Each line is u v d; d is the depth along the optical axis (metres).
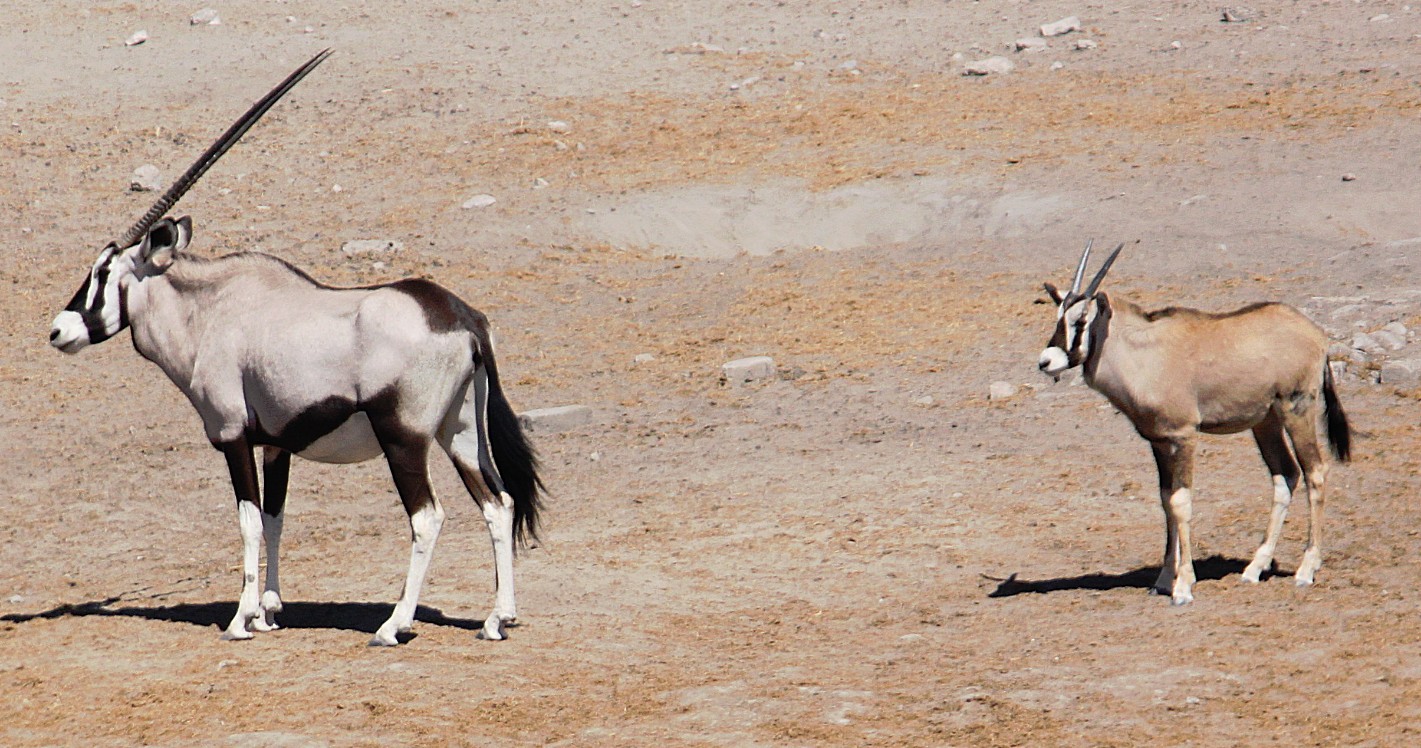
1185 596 32.19
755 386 56.00
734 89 96.94
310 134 91.19
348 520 44.78
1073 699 26.73
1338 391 49.00
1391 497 38.81
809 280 67.94
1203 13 107.19
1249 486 41.31
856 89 95.88
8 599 37.78
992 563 37.09
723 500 44.16
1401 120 80.12
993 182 77.62
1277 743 24.02
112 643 32.41
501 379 58.16
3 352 62.06
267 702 27.75
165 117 93.12
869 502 42.78
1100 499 41.41
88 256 72.12
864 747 24.92
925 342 58.91
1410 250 61.97
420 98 96.88
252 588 32.38
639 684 28.81
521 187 82.00
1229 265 62.84
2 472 50.25
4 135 89.50
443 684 28.75
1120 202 72.62
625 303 66.81
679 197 79.19
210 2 116.94
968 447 47.38
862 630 32.53
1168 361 32.41
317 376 30.80
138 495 47.72
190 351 32.75
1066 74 95.62
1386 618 29.94
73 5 116.06
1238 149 78.69
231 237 74.44
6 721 27.33
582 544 40.62
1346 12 104.38
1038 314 60.53
